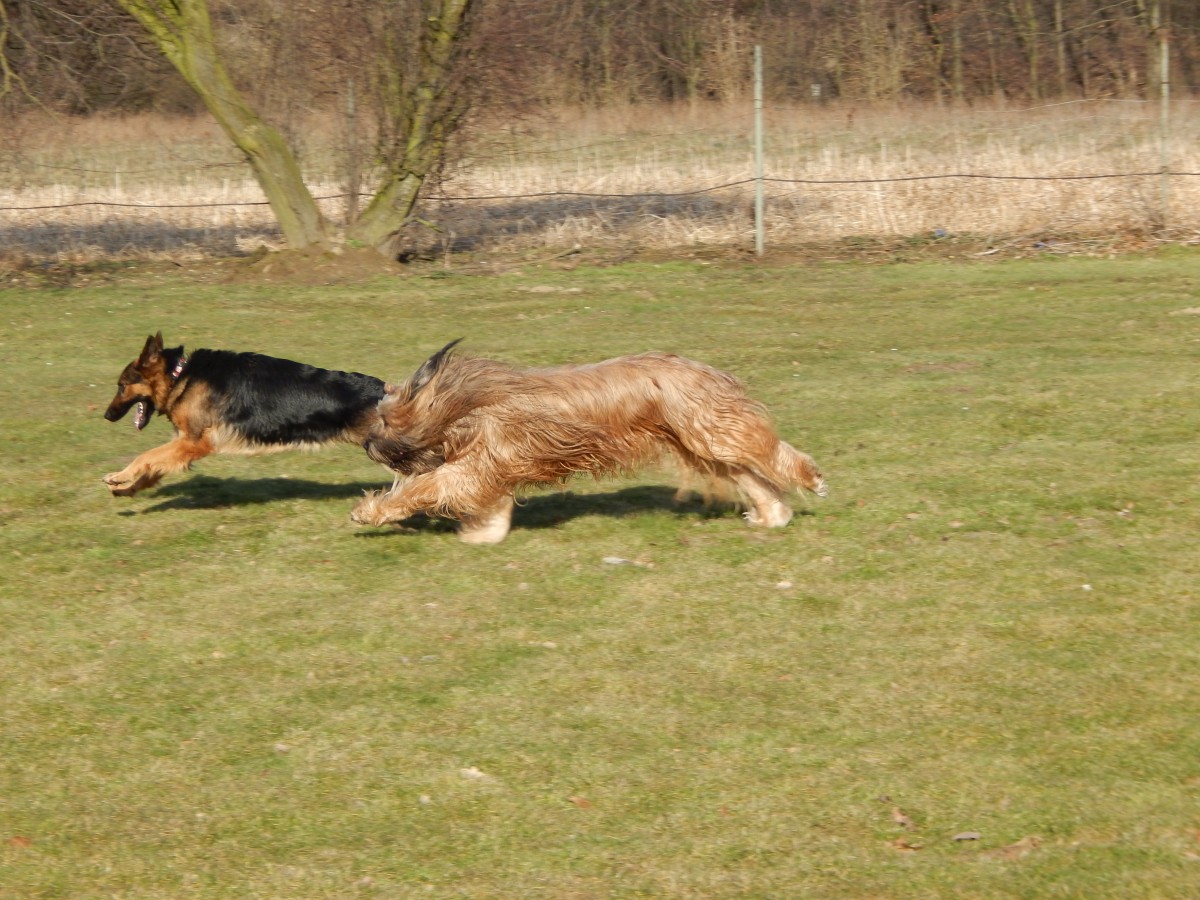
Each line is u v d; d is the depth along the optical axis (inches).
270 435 335.3
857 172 971.9
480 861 193.9
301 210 788.0
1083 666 251.1
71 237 866.1
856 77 1501.0
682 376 316.5
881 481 370.9
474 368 318.0
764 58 1485.0
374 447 323.6
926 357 529.7
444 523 346.0
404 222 805.2
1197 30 1425.9
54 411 472.7
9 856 196.9
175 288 732.0
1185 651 256.2
